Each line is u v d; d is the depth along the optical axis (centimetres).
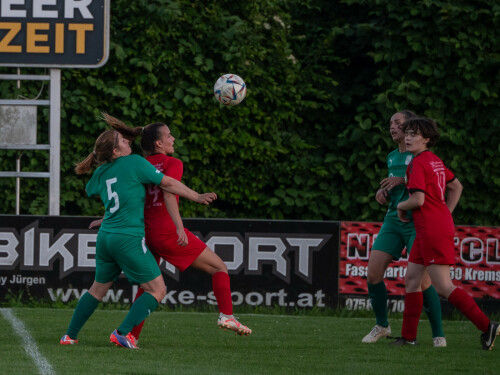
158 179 2003
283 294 3288
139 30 3984
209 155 4075
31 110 3500
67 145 3947
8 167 3909
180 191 2014
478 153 4069
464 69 4038
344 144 4175
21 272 3216
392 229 2405
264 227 3281
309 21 4534
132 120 4016
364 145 4141
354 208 4172
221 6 4147
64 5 3484
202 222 3259
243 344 2270
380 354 2109
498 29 4038
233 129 4116
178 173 2106
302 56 4450
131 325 2042
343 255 3306
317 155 4288
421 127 2200
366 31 4272
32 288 3216
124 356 1909
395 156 2433
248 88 4106
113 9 4000
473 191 4081
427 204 2173
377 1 4109
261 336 2470
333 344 2320
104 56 3500
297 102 4234
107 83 3975
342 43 4447
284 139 4256
